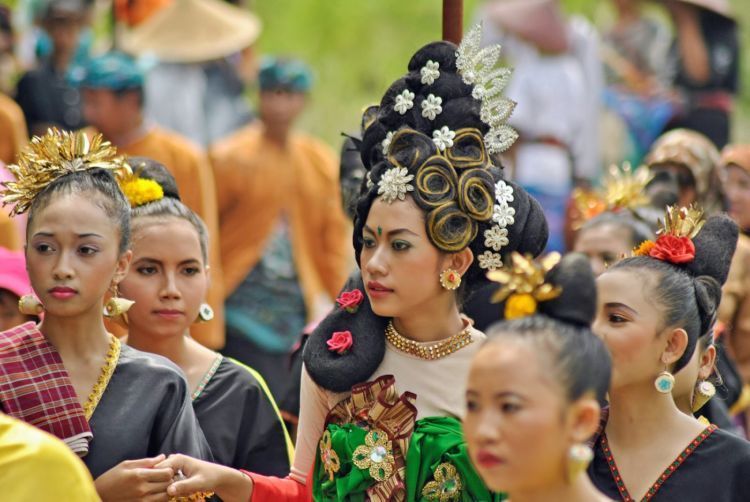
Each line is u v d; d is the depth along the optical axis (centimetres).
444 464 938
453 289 954
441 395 961
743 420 1477
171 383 978
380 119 984
